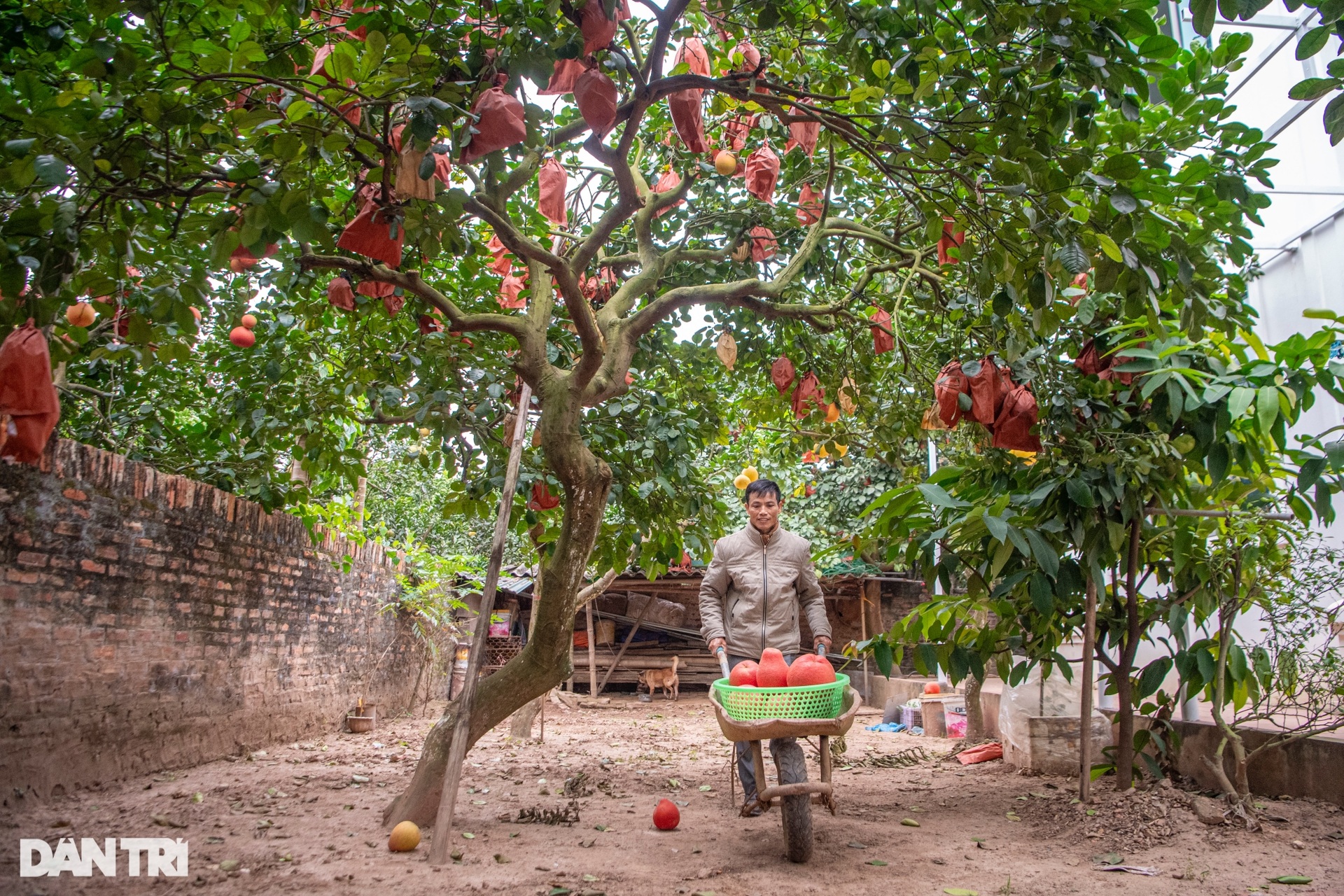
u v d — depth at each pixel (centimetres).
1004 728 639
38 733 455
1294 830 388
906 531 490
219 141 296
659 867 362
